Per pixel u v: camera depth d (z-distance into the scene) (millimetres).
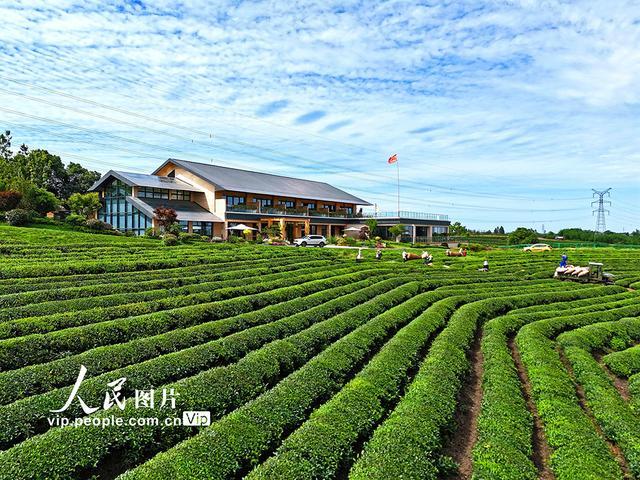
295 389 13680
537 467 11945
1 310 19094
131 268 32375
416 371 17688
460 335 21297
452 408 13711
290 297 27859
